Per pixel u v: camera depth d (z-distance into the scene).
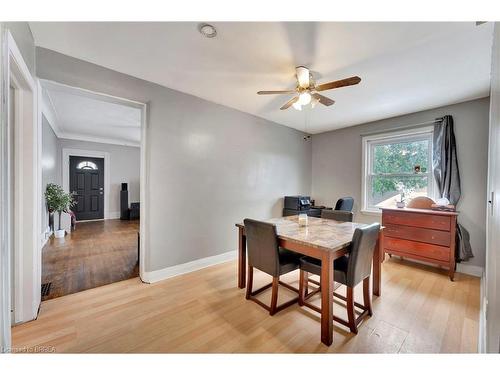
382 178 3.82
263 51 1.90
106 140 6.41
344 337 1.65
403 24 1.54
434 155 3.09
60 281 2.52
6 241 1.00
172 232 2.71
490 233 1.38
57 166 5.55
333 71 2.19
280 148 4.11
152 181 2.54
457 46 1.78
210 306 2.06
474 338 1.62
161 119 2.58
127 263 3.08
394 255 3.27
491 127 1.40
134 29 1.64
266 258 1.95
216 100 3.03
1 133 0.97
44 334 1.64
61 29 1.64
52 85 2.07
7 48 1.08
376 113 3.42
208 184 3.06
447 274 2.78
